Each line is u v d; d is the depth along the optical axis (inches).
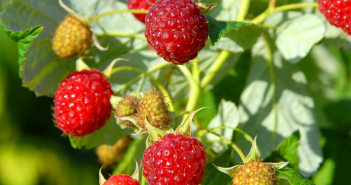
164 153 9.7
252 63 12.9
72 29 11.3
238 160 12.3
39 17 11.7
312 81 14.6
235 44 11.6
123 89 12.5
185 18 9.9
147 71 12.5
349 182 13.2
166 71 12.6
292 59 11.9
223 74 12.8
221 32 10.3
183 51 9.9
